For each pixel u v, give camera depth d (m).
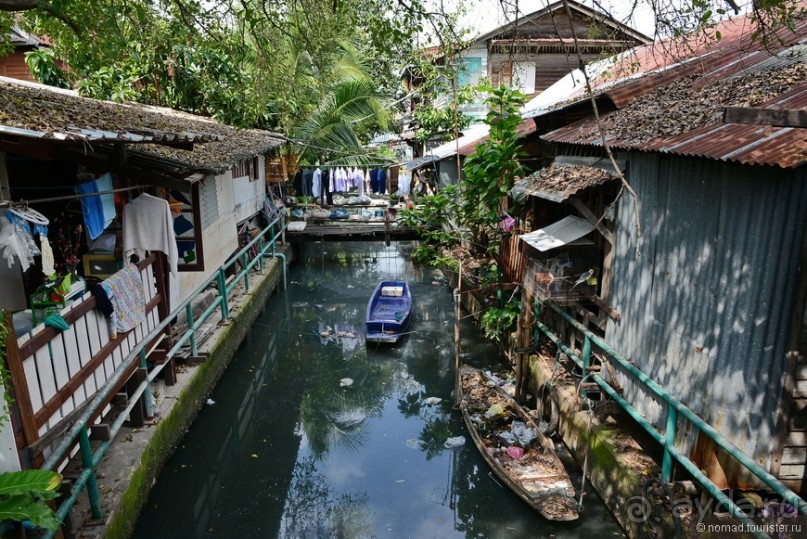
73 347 5.66
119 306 6.65
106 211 6.79
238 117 15.79
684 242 5.71
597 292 8.04
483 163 9.74
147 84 15.38
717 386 5.21
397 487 8.48
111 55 7.09
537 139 11.09
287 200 22.05
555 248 8.03
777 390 4.71
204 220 10.77
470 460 8.73
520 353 9.45
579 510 6.91
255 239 14.92
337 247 24.67
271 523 7.81
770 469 4.86
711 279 5.29
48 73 13.38
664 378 6.11
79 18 6.60
